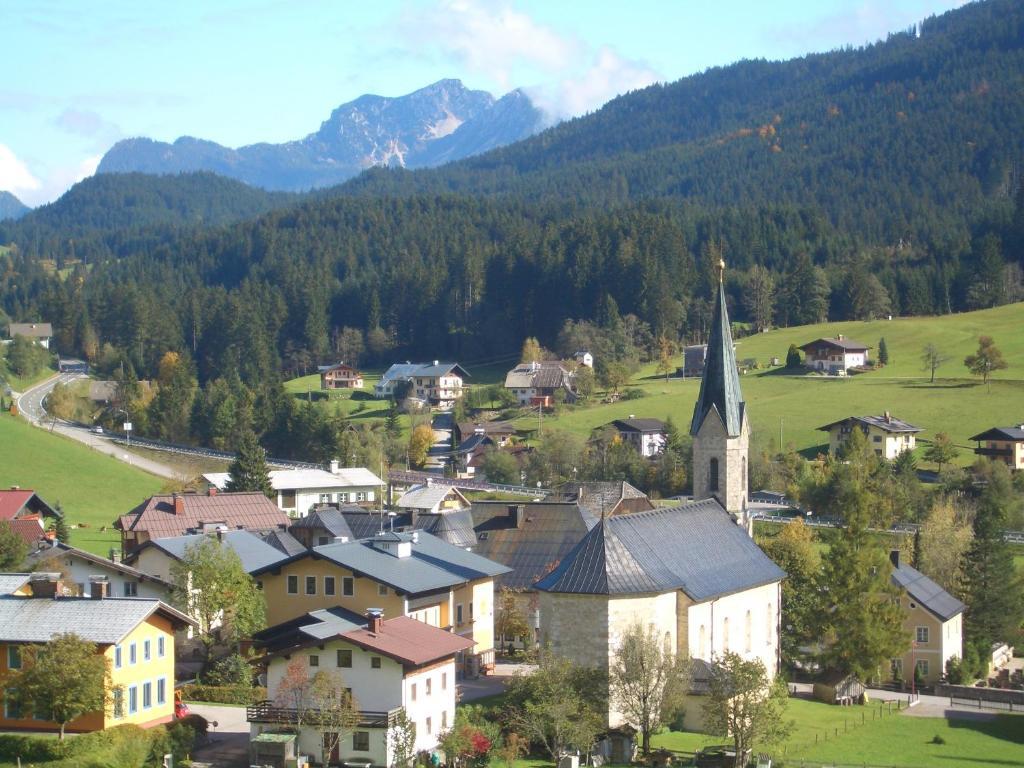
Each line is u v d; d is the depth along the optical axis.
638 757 86.31
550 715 82.81
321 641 82.44
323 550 102.88
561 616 92.44
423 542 115.38
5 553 110.00
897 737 99.94
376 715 78.44
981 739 100.25
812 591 123.88
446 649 86.38
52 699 74.88
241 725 86.31
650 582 93.38
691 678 93.56
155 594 110.38
